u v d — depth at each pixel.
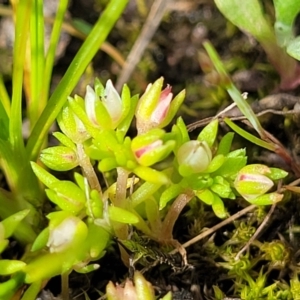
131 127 0.09
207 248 0.07
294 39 0.07
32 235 0.07
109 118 0.06
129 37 0.10
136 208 0.07
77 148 0.06
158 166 0.08
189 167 0.06
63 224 0.06
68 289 0.07
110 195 0.06
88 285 0.07
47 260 0.06
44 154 0.06
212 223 0.08
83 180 0.06
